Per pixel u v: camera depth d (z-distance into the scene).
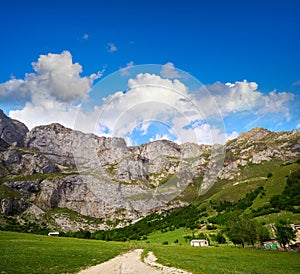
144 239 77.06
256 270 29.44
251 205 130.12
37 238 70.38
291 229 66.75
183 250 57.53
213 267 27.44
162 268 25.55
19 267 25.31
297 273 30.03
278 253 56.19
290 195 118.12
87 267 27.52
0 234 72.94
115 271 24.73
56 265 27.78
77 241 68.44
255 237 70.06
